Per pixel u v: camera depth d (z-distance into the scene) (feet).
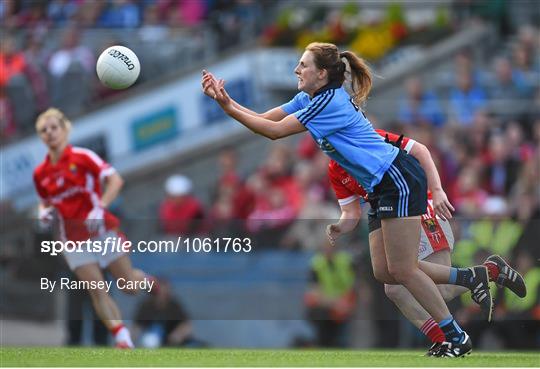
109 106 172.55
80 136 171.32
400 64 184.85
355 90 79.00
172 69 176.14
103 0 186.91
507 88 181.16
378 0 203.92
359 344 128.67
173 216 155.02
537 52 188.03
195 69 175.42
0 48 176.55
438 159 165.27
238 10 187.73
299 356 82.74
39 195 109.60
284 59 177.27
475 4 196.54
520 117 178.81
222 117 174.70
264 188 161.27
